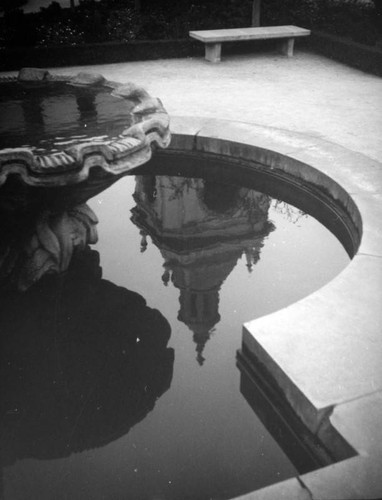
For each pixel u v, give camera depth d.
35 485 4.64
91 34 17.67
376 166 9.14
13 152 5.76
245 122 11.23
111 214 9.63
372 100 12.94
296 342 5.29
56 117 7.69
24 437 5.12
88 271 7.67
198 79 14.76
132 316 6.87
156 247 8.50
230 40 16.23
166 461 4.85
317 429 4.65
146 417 5.33
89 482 4.66
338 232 8.60
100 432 5.16
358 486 3.95
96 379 5.84
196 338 6.48
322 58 17.05
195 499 4.48
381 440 4.28
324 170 9.01
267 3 19.23
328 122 11.52
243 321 6.79
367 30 17.00
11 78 9.28
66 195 6.70
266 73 15.33
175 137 10.71
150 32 18.12
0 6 29.14
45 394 5.62
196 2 20.42
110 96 8.57
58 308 6.89
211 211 9.34
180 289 7.40
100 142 6.62
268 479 4.62
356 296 5.94
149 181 10.84
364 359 5.07
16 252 7.16
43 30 17.81
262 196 10.07
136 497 4.53
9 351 6.18
